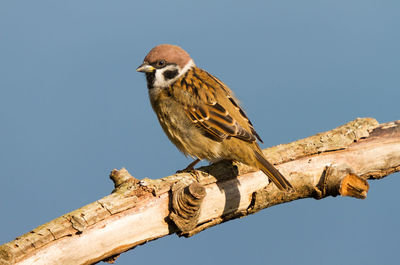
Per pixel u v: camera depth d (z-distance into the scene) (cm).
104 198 908
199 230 1044
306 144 1158
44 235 838
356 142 1181
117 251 914
